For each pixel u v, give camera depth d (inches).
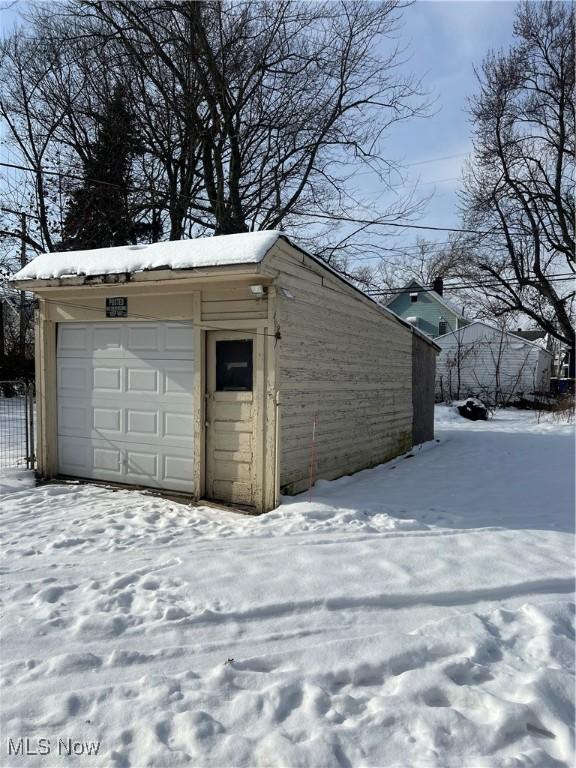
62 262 288.4
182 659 123.7
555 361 1596.9
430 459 434.3
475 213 1047.6
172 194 679.7
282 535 211.8
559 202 972.6
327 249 724.0
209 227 707.4
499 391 1127.6
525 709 106.2
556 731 102.7
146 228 730.8
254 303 251.0
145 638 131.9
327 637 134.4
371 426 382.3
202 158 727.7
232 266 230.8
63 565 177.9
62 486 294.7
